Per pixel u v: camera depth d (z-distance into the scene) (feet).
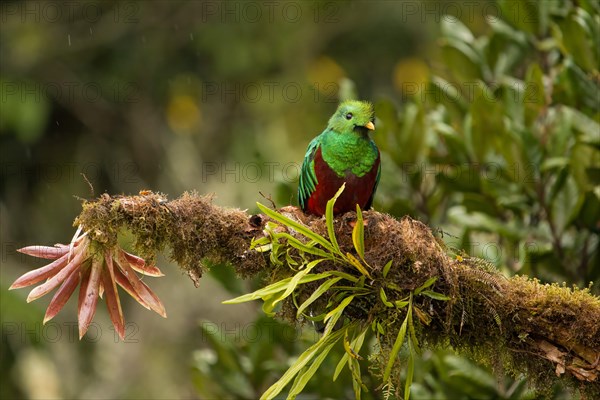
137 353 53.36
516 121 30.35
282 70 59.36
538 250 28.19
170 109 59.82
